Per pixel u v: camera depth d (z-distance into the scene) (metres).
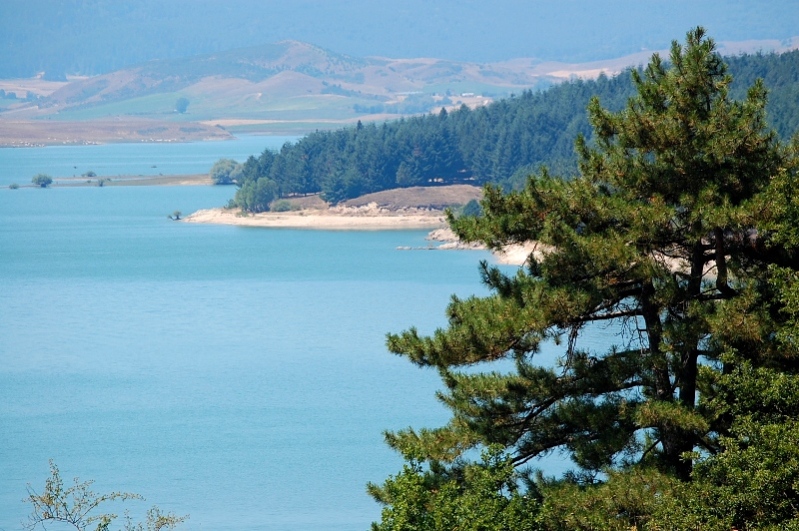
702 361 69.69
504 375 63.34
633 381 61.22
